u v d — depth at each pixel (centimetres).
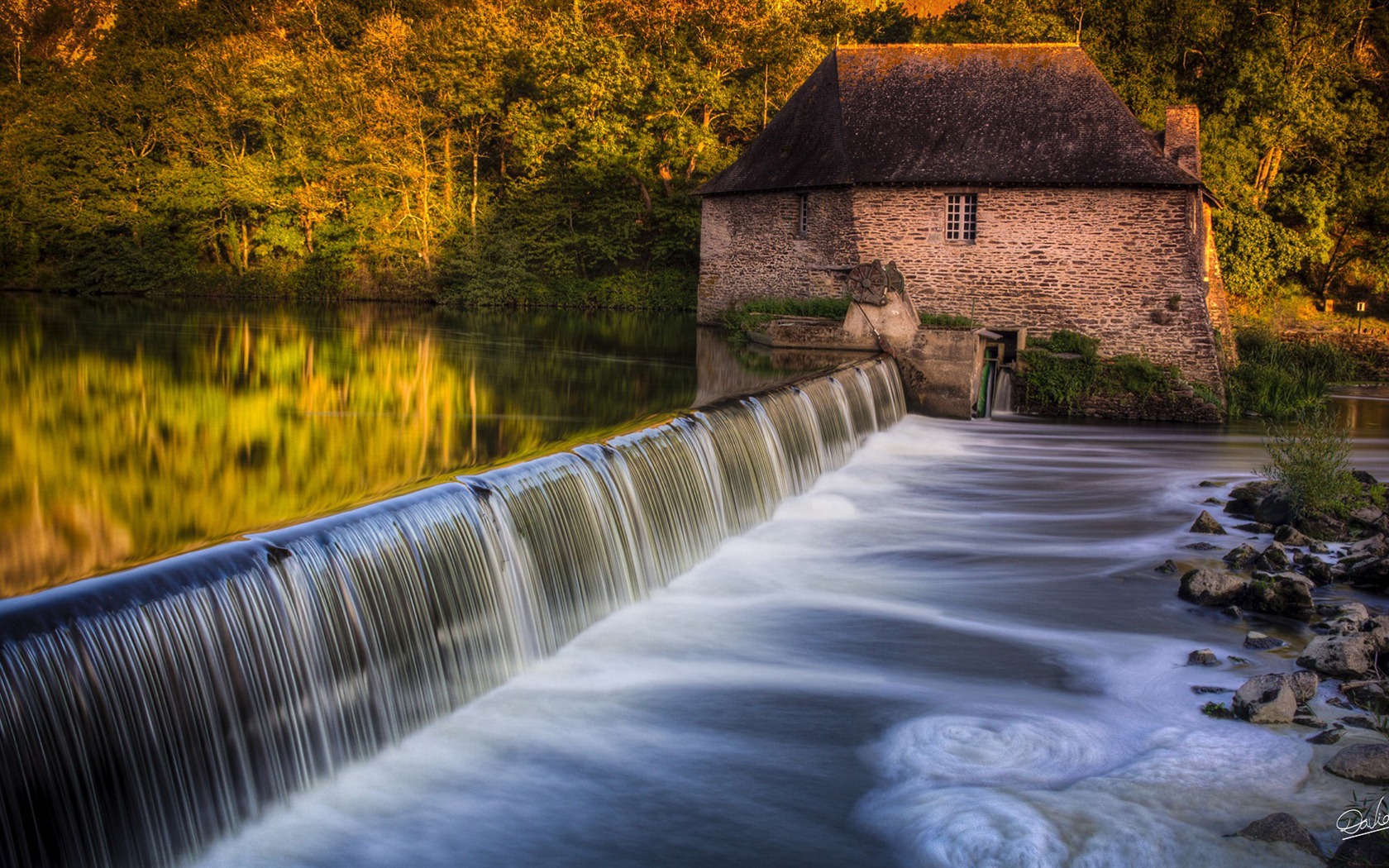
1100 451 2380
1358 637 1023
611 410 1928
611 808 752
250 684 673
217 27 6881
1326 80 4853
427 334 3672
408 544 827
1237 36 4700
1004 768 824
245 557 689
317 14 6612
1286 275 5125
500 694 916
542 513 1002
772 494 1638
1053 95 3288
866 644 1096
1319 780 795
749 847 712
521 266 5706
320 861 661
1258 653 1078
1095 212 3066
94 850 569
